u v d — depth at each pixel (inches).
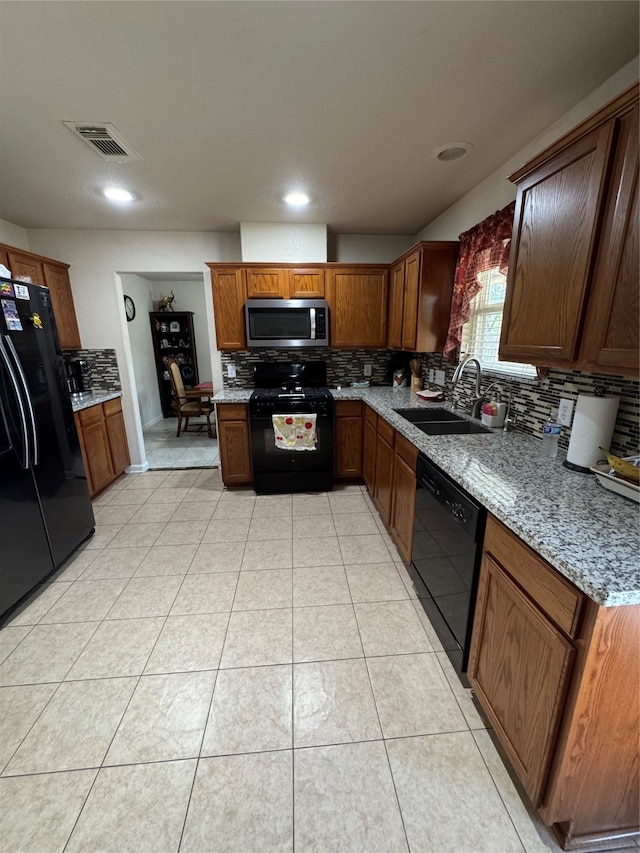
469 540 51.9
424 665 61.1
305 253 128.0
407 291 113.6
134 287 212.4
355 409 128.0
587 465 54.5
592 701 33.9
